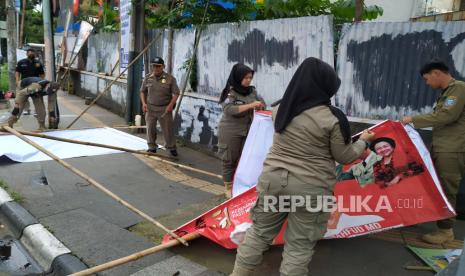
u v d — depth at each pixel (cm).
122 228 382
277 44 536
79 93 1468
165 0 818
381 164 326
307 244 262
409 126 346
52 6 821
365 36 443
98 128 780
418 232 389
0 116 960
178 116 767
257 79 576
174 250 345
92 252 334
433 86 342
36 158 598
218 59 650
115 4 1410
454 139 341
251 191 339
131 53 860
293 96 251
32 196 453
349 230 335
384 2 832
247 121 456
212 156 682
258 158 378
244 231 324
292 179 248
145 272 309
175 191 497
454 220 376
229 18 720
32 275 320
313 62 249
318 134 244
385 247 358
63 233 365
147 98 648
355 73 457
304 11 654
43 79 831
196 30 691
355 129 455
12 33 1245
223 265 325
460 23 382
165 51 791
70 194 465
